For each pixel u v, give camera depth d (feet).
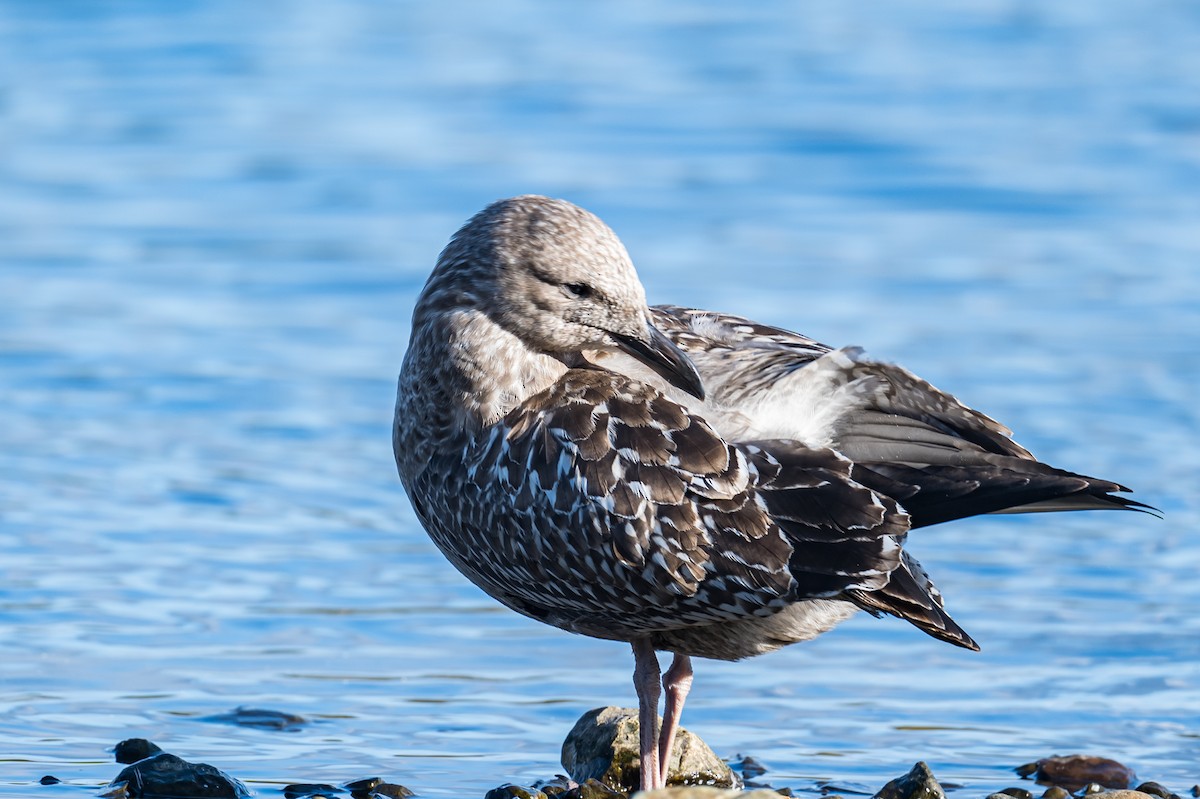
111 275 69.31
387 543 45.42
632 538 28.55
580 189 80.38
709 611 29.32
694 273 68.80
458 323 30.42
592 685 37.47
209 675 36.94
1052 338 61.62
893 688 37.58
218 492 48.39
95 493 47.93
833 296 66.33
